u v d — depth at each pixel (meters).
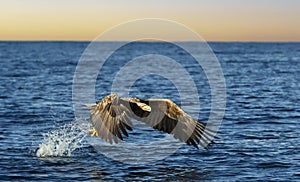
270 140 21.39
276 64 93.69
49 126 24.77
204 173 16.42
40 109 31.05
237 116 28.64
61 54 143.12
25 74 63.09
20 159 17.95
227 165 17.30
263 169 16.84
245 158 18.16
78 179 15.85
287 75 65.12
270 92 43.47
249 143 20.67
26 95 39.28
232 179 15.84
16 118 27.25
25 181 15.64
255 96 40.03
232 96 40.16
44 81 53.34
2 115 28.31
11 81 52.59
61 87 46.69
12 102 34.59
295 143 20.81
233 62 100.62
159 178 16.02
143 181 15.68
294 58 123.19
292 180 15.74
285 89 46.47
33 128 24.19
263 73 68.75
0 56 123.56
